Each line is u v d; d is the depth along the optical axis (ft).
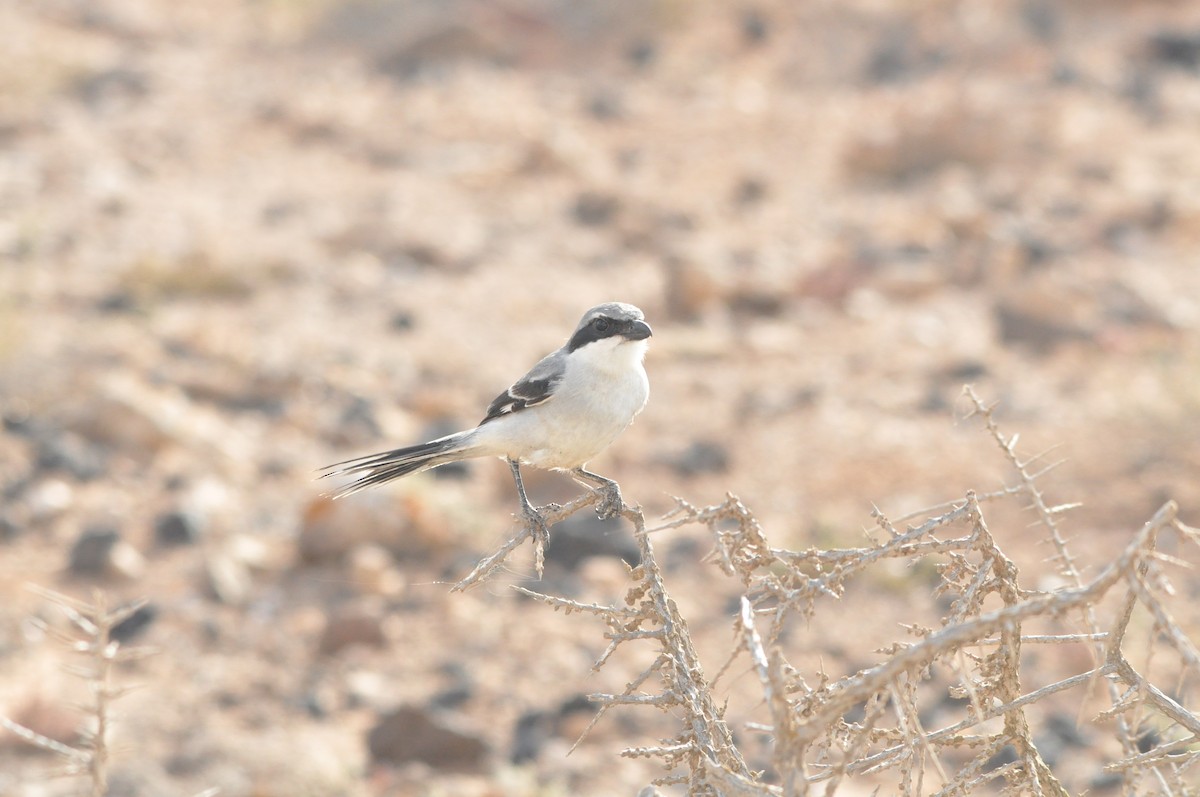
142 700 33.09
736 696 32.42
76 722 31.32
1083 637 13.46
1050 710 31.60
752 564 13.46
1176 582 36.06
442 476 47.42
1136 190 80.18
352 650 36.22
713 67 112.37
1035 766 13.58
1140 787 13.89
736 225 79.97
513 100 105.29
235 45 121.70
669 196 84.84
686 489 46.39
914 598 37.68
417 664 35.83
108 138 94.48
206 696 33.65
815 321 64.64
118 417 49.01
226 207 82.48
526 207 84.28
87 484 46.01
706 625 36.86
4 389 52.60
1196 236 72.84
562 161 90.48
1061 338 58.80
